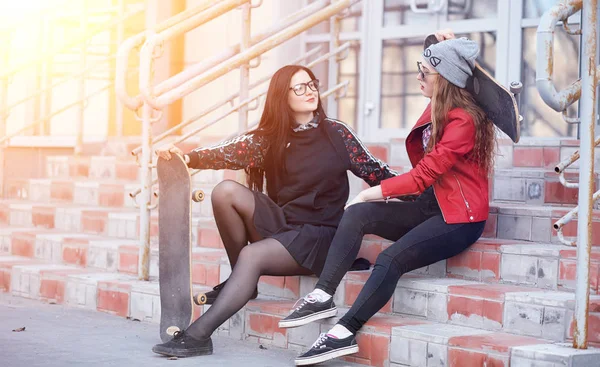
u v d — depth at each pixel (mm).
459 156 3518
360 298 3391
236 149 3805
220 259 4352
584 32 3023
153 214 5492
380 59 6738
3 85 7047
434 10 6398
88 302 4719
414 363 3266
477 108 3527
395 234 3646
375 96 6754
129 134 7738
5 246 6156
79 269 5199
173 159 3633
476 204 3549
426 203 3670
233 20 7238
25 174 7746
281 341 3760
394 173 3934
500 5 6090
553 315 3174
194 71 4676
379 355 3385
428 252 3488
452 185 3547
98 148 7441
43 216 6426
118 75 4488
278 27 5012
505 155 4906
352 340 3371
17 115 8258
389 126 6695
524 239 3932
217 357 3514
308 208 3818
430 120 3695
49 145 7586
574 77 5652
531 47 5973
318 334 3598
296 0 7020
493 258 3668
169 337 3637
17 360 3295
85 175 7102
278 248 3660
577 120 3309
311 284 3934
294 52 7113
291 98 3820
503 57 6070
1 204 6898
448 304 3494
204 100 7438
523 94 5961
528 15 5980
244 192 3754
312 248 3707
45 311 4621
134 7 7703
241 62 4574
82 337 3859
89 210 6000
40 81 8203
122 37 7168
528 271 3559
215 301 3586
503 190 4535
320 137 3873
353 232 3535
